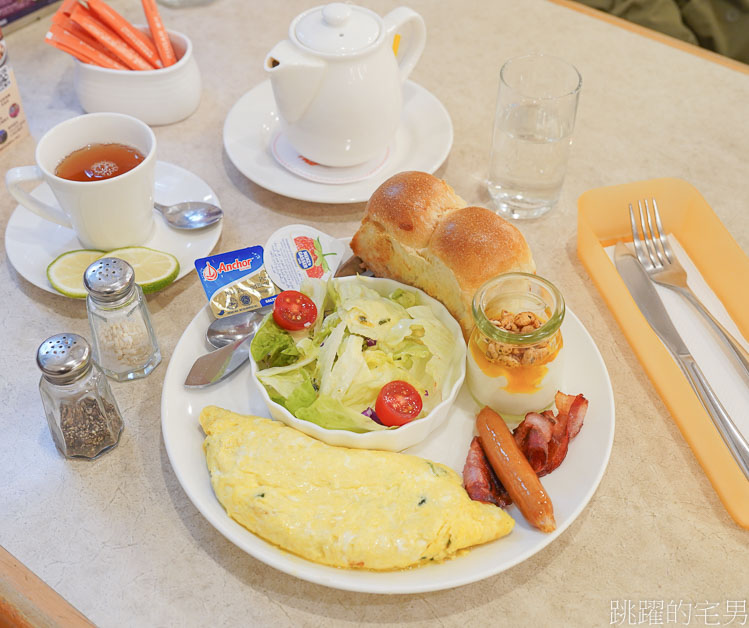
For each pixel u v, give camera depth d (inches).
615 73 54.5
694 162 47.4
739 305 37.4
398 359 34.1
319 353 33.6
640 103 51.8
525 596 28.4
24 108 51.5
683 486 31.7
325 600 28.3
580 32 58.7
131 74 47.1
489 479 30.6
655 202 41.7
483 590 28.5
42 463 32.7
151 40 50.0
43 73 54.6
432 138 47.3
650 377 35.7
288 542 27.6
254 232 43.4
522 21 59.9
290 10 61.3
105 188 37.0
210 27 59.4
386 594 28.2
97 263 33.2
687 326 36.7
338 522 27.8
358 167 45.9
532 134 41.3
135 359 35.4
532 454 30.6
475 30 58.9
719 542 29.9
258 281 37.9
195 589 28.6
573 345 35.3
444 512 28.0
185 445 32.0
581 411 31.8
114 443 33.0
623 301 36.7
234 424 31.7
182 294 40.1
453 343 34.0
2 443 33.4
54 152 39.5
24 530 30.3
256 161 46.0
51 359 29.0
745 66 55.1
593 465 30.6
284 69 39.9
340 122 42.0
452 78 54.3
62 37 46.6
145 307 35.3
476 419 32.5
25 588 28.3
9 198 45.1
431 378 33.6
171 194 44.1
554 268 41.1
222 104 52.1
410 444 32.2
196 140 49.4
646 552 29.6
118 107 48.9
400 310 35.3
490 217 34.9
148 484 31.9
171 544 29.9
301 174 45.0
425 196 36.3
